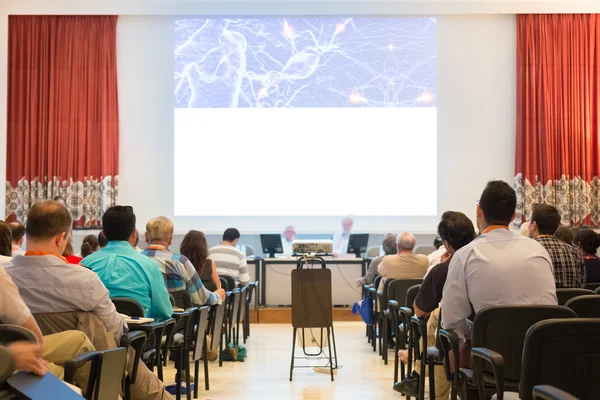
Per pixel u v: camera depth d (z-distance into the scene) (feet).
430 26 34.12
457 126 34.06
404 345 15.10
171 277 14.15
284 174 33.76
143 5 33.32
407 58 34.09
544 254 9.73
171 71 34.06
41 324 8.41
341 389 15.76
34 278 8.46
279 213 33.71
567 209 33.22
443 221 12.07
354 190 33.73
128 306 10.42
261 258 28.84
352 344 22.71
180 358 13.12
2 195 32.94
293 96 33.94
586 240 15.88
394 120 33.94
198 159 33.88
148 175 33.91
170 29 34.09
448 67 34.09
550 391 4.80
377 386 16.08
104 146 33.40
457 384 9.53
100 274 11.52
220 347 18.65
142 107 33.99
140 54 33.99
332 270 28.89
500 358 7.55
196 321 14.43
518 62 33.65
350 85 34.01
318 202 33.73
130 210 12.17
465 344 9.95
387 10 33.47
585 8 33.27
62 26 33.55
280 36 34.12
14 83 33.37
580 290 11.27
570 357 6.46
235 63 34.06
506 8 33.35
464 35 34.12
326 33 34.09
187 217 33.81
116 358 7.72
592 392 6.48
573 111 33.47
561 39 33.58
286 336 24.66
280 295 28.81
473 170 34.04
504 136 34.12
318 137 33.86
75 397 5.01
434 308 11.71
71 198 33.35
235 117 33.96
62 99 33.50
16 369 5.05
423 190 33.86
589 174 33.40
